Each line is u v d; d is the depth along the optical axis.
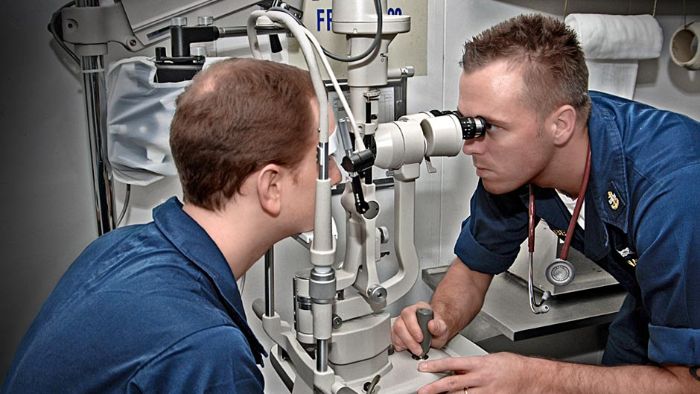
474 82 1.20
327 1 1.64
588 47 1.87
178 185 1.64
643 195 1.16
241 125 0.85
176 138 0.88
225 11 1.40
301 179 0.93
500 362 1.23
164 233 0.90
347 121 1.11
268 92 0.87
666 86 2.22
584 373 1.22
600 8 2.04
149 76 1.45
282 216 0.94
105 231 1.47
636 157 1.20
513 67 1.17
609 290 1.85
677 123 1.22
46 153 1.55
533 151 1.21
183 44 1.35
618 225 1.25
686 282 1.09
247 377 0.79
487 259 1.56
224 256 0.91
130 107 1.47
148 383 0.75
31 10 1.47
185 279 0.85
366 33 1.19
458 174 1.97
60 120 1.54
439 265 2.02
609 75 1.99
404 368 1.32
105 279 0.87
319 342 1.07
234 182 0.88
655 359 1.16
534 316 1.70
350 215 1.30
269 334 1.32
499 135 1.20
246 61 0.92
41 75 1.50
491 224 1.53
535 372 1.22
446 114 1.24
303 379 1.23
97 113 1.39
